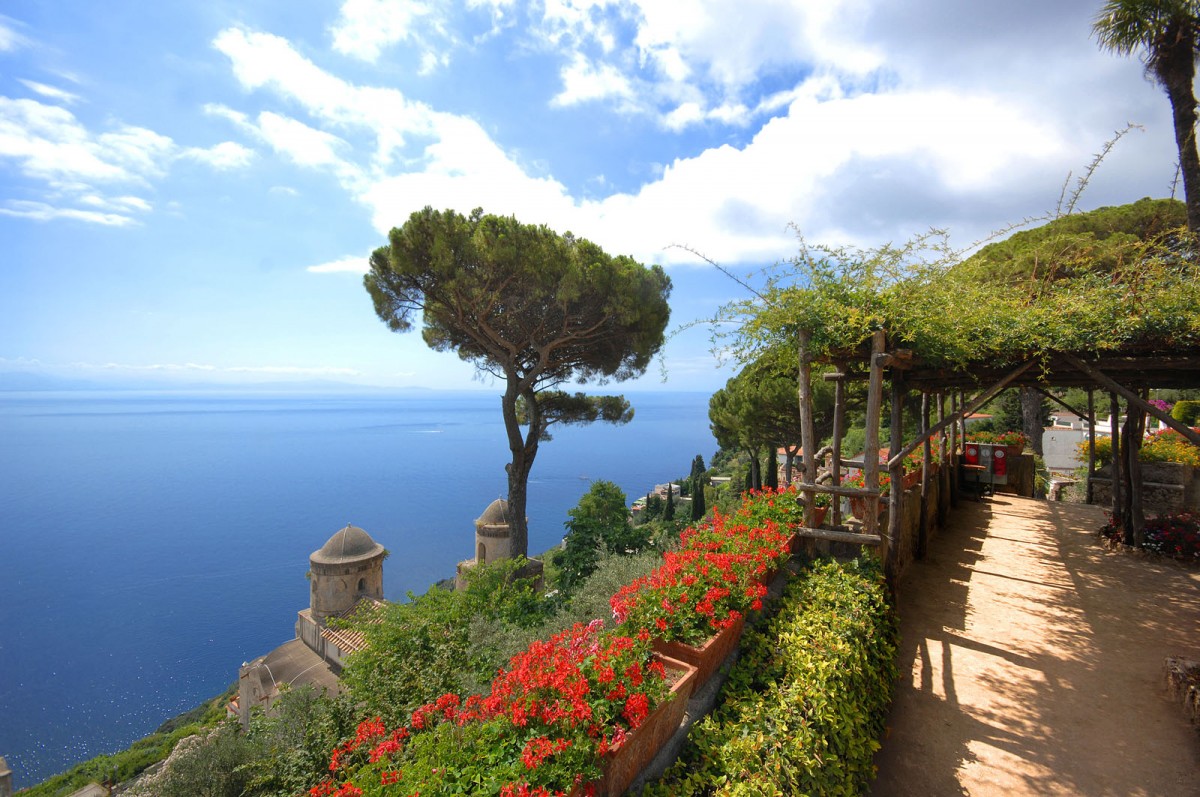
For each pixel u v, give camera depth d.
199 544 116.75
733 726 2.94
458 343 18.97
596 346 17.92
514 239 14.16
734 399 22.23
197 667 60.19
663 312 17.42
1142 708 4.29
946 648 5.30
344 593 21.55
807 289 5.56
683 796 2.52
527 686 2.55
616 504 21.66
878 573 5.18
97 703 51.72
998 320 5.23
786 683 3.35
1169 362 4.72
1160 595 6.50
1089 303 4.99
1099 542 8.64
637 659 2.92
